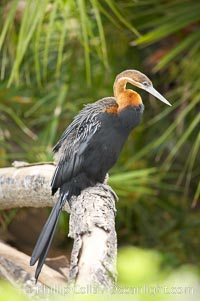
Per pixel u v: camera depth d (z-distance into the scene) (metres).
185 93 11.60
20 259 7.50
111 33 12.31
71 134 7.60
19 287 6.43
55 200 7.54
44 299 4.29
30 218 12.62
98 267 4.85
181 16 11.10
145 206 12.81
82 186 7.17
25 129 11.73
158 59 11.70
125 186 10.91
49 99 12.57
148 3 11.67
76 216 6.29
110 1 10.54
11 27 10.96
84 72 12.43
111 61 12.47
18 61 10.16
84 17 10.30
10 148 11.82
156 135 12.74
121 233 12.87
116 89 7.73
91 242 5.38
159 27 11.23
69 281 4.96
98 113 7.48
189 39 11.12
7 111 11.77
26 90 12.47
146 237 12.79
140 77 7.88
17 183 7.84
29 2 10.04
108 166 7.45
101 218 5.87
